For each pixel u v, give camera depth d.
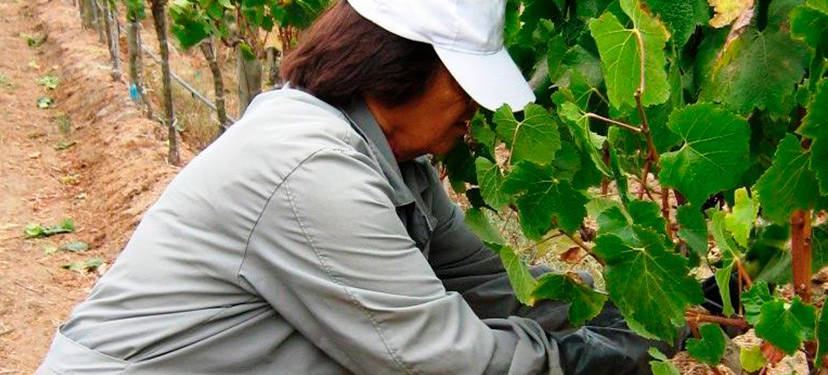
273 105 1.64
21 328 5.02
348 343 1.54
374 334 1.52
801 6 1.20
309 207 1.50
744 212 1.25
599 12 1.82
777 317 1.18
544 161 1.49
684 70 1.67
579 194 1.44
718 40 1.56
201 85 9.91
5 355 4.73
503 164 1.69
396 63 1.59
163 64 6.61
